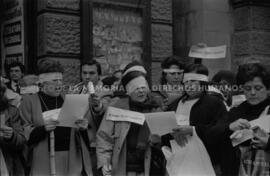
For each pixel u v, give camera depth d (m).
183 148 4.02
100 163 3.94
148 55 7.44
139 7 7.42
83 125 3.94
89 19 6.82
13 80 5.99
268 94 3.80
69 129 4.19
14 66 5.98
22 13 6.72
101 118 4.19
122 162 3.94
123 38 7.29
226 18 8.51
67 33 6.71
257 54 8.54
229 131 3.84
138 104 4.10
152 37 7.64
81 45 6.79
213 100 4.16
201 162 3.97
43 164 4.05
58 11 6.66
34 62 6.70
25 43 6.71
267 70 3.73
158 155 4.13
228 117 3.96
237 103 4.70
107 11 7.12
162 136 4.15
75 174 4.08
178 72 5.48
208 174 3.96
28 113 4.14
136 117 3.95
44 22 6.54
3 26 7.23
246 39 8.52
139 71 4.12
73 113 3.94
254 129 3.62
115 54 7.20
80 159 4.15
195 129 3.97
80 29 6.84
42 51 6.57
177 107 4.35
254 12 8.53
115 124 3.99
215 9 8.29
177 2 8.49
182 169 3.98
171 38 7.87
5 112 3.96
